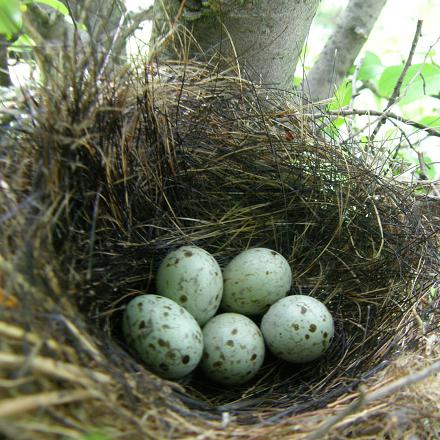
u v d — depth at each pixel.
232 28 0.25
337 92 0.29
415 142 0.30
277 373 0.23
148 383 0.18
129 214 0.22
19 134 0.20
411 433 0.18
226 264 0.25
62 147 0.19
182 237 0.24
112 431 0.16
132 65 0.23
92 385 0.16
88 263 0.19
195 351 0.20
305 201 0.25
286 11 0.25
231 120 0.25
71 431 0.15
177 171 0.24
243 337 0.21
